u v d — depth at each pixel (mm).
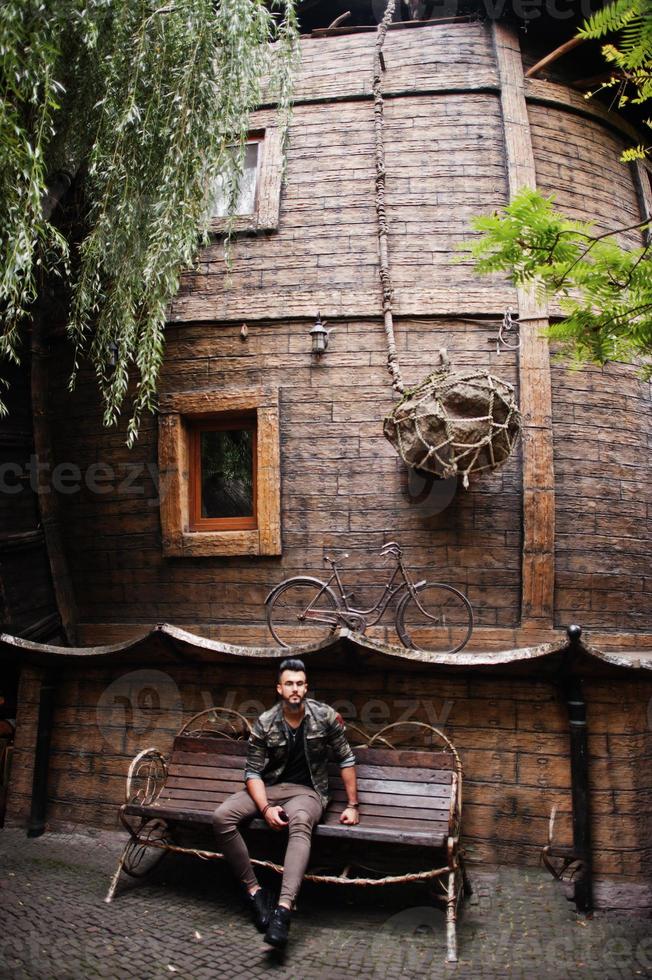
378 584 5633
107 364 6129
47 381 6391
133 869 4418
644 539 5910
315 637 5605
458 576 5586
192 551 5875
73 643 6090
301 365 5941
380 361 5863
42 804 5090
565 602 5566
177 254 4652
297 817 3744
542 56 6645
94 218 5141
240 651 4613
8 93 4180
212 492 6094
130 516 6086
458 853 3977
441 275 5961
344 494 5754
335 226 6145
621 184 6664
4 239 4086
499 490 5660
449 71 6414
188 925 3684
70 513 6258
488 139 6266
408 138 6285
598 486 5785
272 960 3342
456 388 5051
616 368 6020
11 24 3723
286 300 6035
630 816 4266
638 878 4160
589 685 4441
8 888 4066
